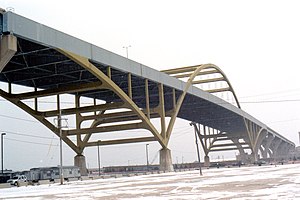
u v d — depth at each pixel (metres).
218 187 26.08
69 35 55.75
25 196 28.89
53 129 76.94
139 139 79.12
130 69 69.38
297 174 38.56
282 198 16.41
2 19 46.03
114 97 89.69
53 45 52.81
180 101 86.31
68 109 73.50
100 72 61.34
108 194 25.70
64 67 65.88
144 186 33.16
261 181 29.67
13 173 85.31
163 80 79.69
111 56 64.38
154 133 75.00
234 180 34.06
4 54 45.75
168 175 64.38
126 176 78.12
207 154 167.00
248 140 157.25
